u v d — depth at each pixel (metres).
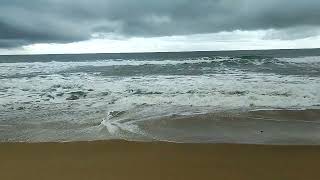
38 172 5.99
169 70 22.08
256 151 7.18
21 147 7.61
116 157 6.83
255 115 10.39
